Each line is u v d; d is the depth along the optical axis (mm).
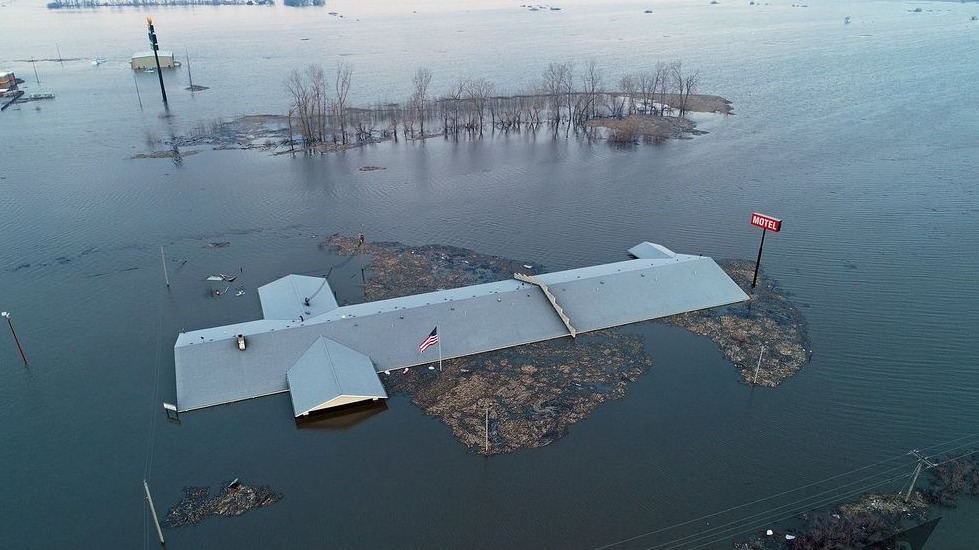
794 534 55125
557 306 86375
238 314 90312
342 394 68188
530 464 62656
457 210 131500
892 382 76000
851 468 62656
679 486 60219
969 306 93375
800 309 92750
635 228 122188
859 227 121812
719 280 96875
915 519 56594
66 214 127875
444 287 97812
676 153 173875
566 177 153875
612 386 74750
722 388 74688
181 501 58250
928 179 148250
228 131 197625
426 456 63656
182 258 108500
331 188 145375
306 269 104375
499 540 54250
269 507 57469
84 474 61375
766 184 146875
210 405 70250
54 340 83688
